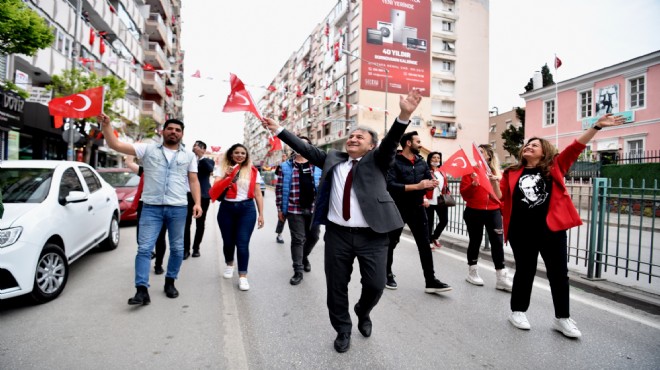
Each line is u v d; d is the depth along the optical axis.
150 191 4.05
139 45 28.83
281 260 6.14
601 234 4.98
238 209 4.70
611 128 21.61
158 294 4.27
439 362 2.79
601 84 22.03
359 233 2.92
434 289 4.38
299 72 53.97
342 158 3.12
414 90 2.70
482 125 37.78
